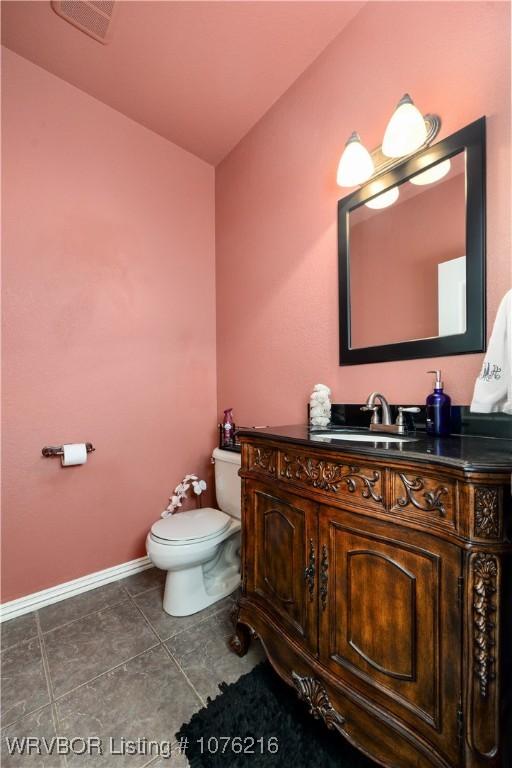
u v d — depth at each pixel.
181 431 2.17
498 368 0.90
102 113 1.84
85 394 1.78
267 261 1.91
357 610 0.84
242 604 1.26
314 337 1.63
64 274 1.72
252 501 1.24
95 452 1.81
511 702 0.63
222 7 1.36
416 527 0.72
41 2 1.34
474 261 1.07
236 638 1.29
